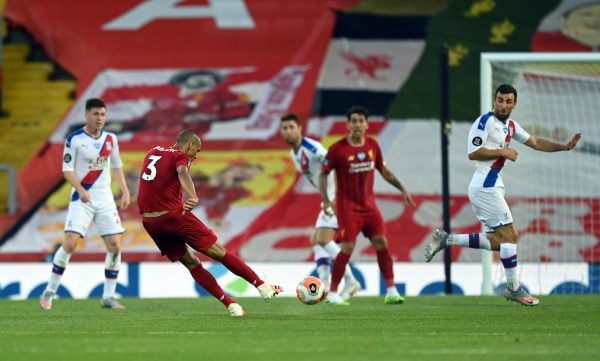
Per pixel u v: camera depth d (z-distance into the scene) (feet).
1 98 245.65
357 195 143.02
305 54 245.65
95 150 142.51
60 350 82.64
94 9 251.80
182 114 239.71
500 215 133.08
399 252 208.74
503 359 76.43
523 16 240.53
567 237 205.36
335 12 249.14
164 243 114.01
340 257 144.36
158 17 252.42
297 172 227.81
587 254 204.33
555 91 207.10
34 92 246.27
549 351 81.41
